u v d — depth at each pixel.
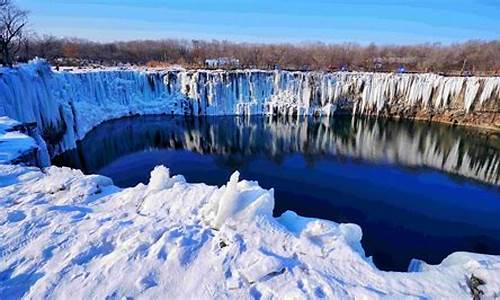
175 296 3.99
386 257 10.09
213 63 51.34
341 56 59.03
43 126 19.14
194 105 36.38
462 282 4.32
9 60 23.19
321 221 5.67
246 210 5.67
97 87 31.47
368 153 22.95
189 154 22.17
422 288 4.17
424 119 35.53
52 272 4.27
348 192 15.38
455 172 19.03
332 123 33.75
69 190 6.88
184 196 6.45
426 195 15.29
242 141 26.19
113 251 4.80
